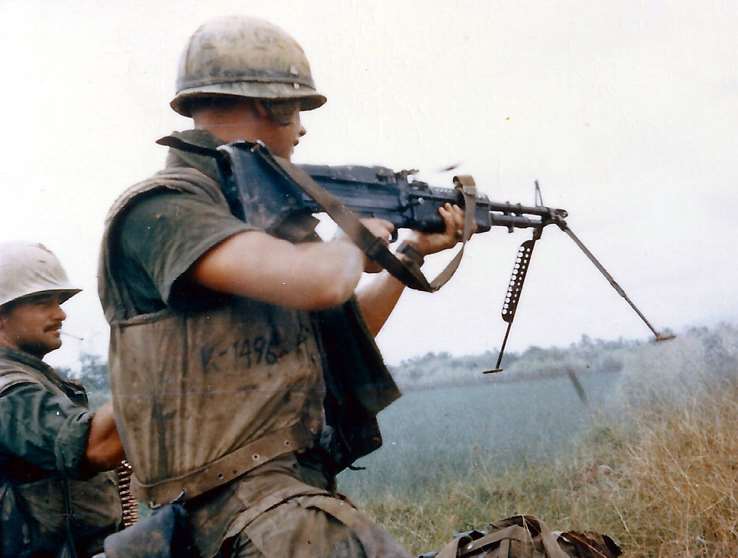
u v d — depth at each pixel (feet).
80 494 9.49
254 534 5.93
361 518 6.05
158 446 6.22
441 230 7.45
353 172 6.89
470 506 14.37
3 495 8.96
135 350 6.27
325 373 7.09
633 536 11.75
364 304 8.19
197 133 6.59
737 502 11.29
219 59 6.65
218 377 6.20
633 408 15.61
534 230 8.72
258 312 6.37
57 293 10.21
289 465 6.36
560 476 14.61
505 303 8.86
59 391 9.37
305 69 6.96
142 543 5.99
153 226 6.07
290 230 6.23
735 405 13.55
